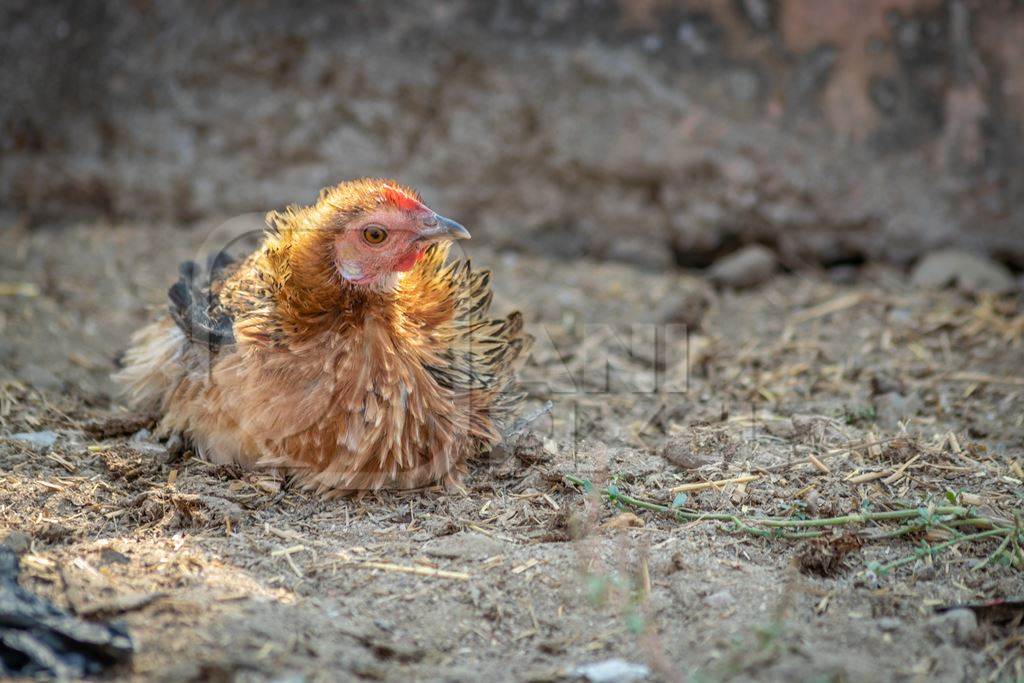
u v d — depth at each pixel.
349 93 19.66
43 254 18.19
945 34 18.33
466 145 19.55
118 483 10.71
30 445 11.39
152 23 20.03
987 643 8.59
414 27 19.50
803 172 18.66
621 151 19.12
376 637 8.41
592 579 8.82
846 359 14.84
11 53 20.28
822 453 11.44
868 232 18.62
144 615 8.34
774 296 17.72
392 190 9.89
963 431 12.48
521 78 19.33
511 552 9.61
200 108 19.95
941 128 18.42
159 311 12.62
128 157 20.11
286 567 9.34
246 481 10.61
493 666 8.21
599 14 19.22
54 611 8.14
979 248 18.33
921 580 9.37
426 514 10.28
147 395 11.96
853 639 8.44
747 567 9.41
